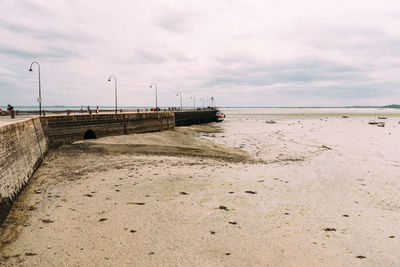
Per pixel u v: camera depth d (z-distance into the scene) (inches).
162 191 665.6
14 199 564.4
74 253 392.8
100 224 484.4
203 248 414.0
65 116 1299.2
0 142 522.9
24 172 676.1
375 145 1592.0
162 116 2215.8
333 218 530.9
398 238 453.4
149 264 371.2
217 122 3951.8
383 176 855.1
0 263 363.3
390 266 374.9
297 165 1007.6
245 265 373.1
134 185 706.2
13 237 434.0
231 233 461.7
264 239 443.2
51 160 970.7
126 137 1573.6
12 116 1310.3
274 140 1807.3
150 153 1145.4
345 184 762.8
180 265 370.3
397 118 5300.2
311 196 656.4
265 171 899.4
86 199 600.4
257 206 584.1
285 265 374.0
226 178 797.2
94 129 1499.8
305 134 2242.9
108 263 371.2
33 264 364.8
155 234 454.0
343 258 392.8
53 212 529.3
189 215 530.9
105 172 823.7
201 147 1382.9
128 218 511.5
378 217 539.5
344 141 1779.0
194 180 765.9
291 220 517.3
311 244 429.7
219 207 573.0
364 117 5846.5
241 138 1898.4
